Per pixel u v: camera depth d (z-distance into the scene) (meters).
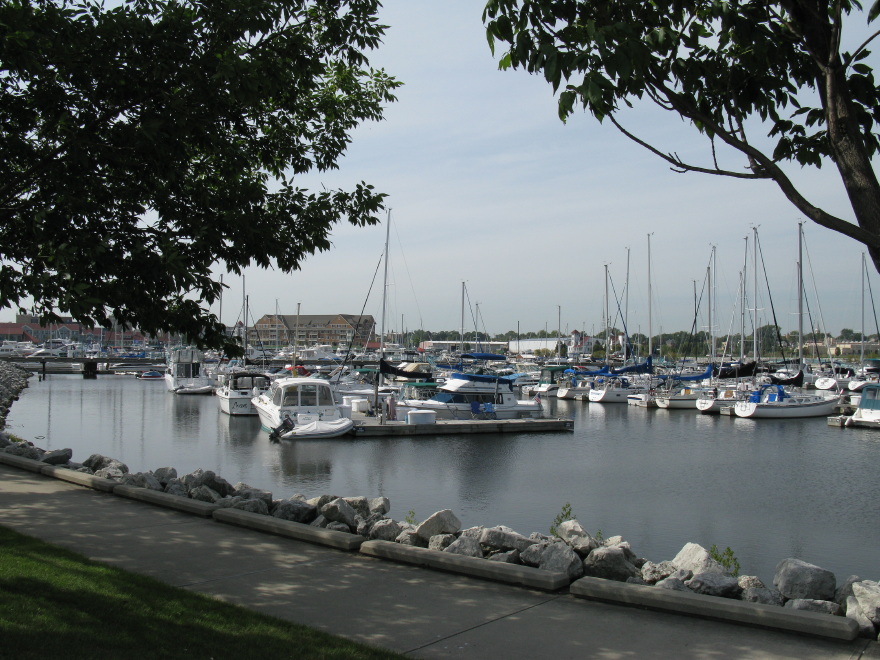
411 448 32.88
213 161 9.16
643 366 67.19
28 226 6.94
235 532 8.82
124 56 7.38
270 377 48.88
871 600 5.62
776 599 6.35
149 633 5.32
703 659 5.10
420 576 7.13
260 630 5.52
